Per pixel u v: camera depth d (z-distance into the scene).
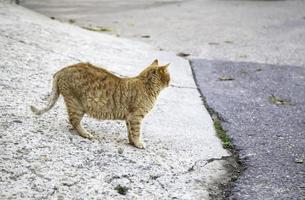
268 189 5.09
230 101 7.88
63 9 15.89
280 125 6.97
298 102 8.05
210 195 4.88
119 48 10.28
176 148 5.82
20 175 4.70
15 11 11.62
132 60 9.51
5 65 7.55
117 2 18.27
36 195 4.45
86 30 11.64
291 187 5.14
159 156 5.53
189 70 9.50
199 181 5.12
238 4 18.30
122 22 14.28
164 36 12.62
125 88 5.65
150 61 9.66
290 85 8.92
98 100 5.57
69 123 6.00
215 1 19.08
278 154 5.97
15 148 5.15
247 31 13.45
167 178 5.07
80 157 5.20
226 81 8.98
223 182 5.18
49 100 5.69
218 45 11.81
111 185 4.78
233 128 6.77
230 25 14.29
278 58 10.75
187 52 11.05
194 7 17.62
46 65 7.93
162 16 15.61
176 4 18.30
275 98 8.19
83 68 5.58
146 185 4.88
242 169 5.55
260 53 11.13
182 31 13.33
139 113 5.70
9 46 8.50
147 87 5.73
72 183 4.70
